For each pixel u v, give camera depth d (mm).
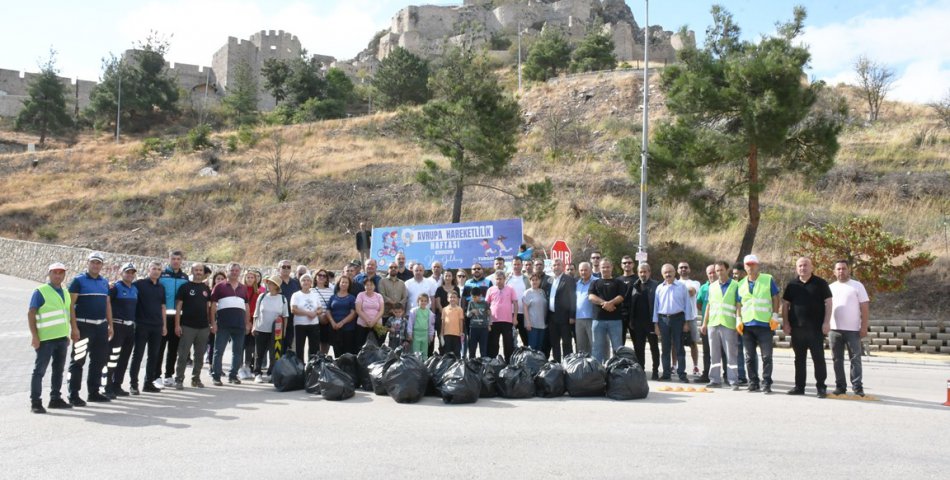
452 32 104125
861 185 29391
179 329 11188
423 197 32531
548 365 10531
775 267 22594
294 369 11055
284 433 7637
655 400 9922
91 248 32594
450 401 9680
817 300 10344
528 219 25141
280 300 12375
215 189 37656
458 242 22703
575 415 8719
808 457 6469
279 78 74250
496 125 24766
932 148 32594
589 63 67812
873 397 10047
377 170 38219
